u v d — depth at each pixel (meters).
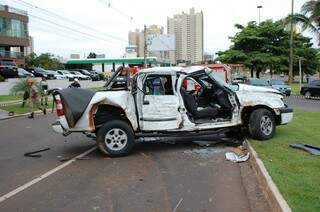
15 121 20.39
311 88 34.50
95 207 6.74
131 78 11.06
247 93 11.57
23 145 12.98
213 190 7.52
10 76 51.41
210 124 11.24
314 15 40.41
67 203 6.98
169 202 6.90
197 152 10.91
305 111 20.55
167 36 81.75
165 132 11.04
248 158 9.88
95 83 54.34
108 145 10.60
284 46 61.72
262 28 61.44
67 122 10.65
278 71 63.44
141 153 11.00
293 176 7.47
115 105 10.66
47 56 92.88
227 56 61.88
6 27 71.56
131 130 10.71
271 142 11.06
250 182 8.02
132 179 8.39
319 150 9.76
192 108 11.16
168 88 11.00
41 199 7.23
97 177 8.62
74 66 96.69
